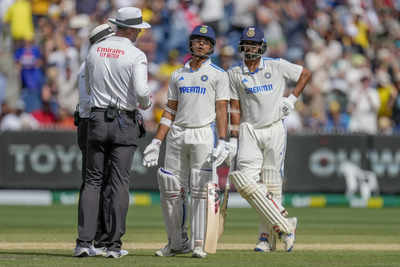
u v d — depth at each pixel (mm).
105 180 21453
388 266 19141
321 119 54844
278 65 24156
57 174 47062
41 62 54594
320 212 44219
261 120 24125
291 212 43969
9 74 53531
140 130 20969
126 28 20891
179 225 21391
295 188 48188
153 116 51250
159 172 21203
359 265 19234
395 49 64125
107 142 20500
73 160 47188
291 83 54656
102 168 20688
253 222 37438
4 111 51438
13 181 46719
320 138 48438
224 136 21344
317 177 48406
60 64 53375
